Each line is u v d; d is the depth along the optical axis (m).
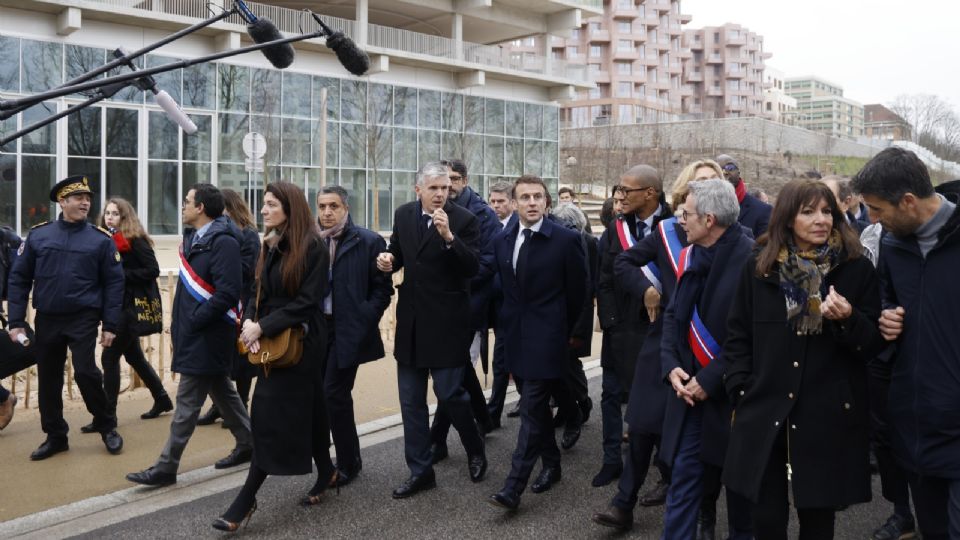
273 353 4.48
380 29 31.16
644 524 4.70
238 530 4.59
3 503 4.96
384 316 10.73
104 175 24.09
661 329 4.39
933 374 3.13
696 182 3.99
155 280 6.61
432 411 7.32
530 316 4.96
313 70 28.95
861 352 3.20
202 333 5.25
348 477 5.41
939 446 3.13
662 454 4.04
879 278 3.38
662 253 4.35
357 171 30.23
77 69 23.83
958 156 87.00
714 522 4.43
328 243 5.33
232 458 5.70
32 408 7.31
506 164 35.94
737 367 3.47
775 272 3.33
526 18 36.66
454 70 33.56
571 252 5.00
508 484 4.77
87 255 5.77
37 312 5.78
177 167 25.56
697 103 131.88
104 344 5.88
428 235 5.13
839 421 3.23
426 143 32.59
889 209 3.15
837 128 180.62
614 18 101.31
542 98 37.69
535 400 4.91
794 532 4.58
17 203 22.59
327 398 5.32
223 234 5.33
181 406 5.29
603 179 56.25
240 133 26.83
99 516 4.80
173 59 25.50
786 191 3.32
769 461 3.33
